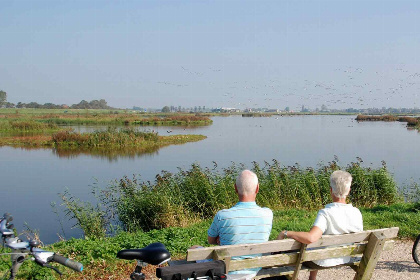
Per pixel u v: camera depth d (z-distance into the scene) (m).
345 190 4.40
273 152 32.25
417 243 6.23
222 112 157.62
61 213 14.57
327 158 27.84
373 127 69.88
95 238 7.66
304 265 4.48
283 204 12.91
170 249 6.98
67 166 28.00
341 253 4.32
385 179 13.81
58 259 3.02
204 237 7.69
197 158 30.52
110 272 5.99
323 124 83.88
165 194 12.24
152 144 43.88
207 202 12.38
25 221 13.39
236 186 4.23
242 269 3.91
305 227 8.43
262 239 4.09
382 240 4.28
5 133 56.31
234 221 4.02
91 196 17.81
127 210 11.94
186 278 3.24
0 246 5.78
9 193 18.53
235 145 39.25
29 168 27.08
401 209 9.96
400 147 35.44
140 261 3.41
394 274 5.99
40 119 83.94
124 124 80.94
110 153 36.34
